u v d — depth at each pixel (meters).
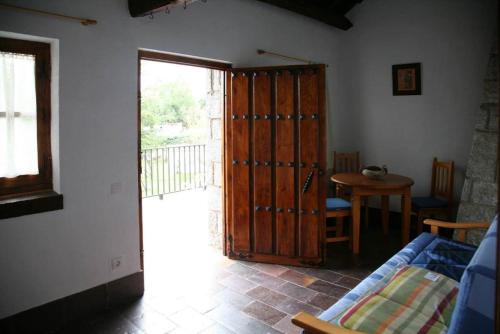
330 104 5.12
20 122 2.46
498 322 0.82
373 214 5.20
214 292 3.05
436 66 4.56
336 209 3.96
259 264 3.67
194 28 3.22
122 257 2.87
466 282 1.37
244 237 3.72
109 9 2.66
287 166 3.56
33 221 2.40
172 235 4.57
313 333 1.46
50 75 2.54
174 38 3.08
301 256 3.62
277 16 4.08
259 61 3.88
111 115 2.73
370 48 5.02
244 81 3.57
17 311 2.37
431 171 4.70
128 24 2.78
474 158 3.99
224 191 3.79
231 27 3.56
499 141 0.80
